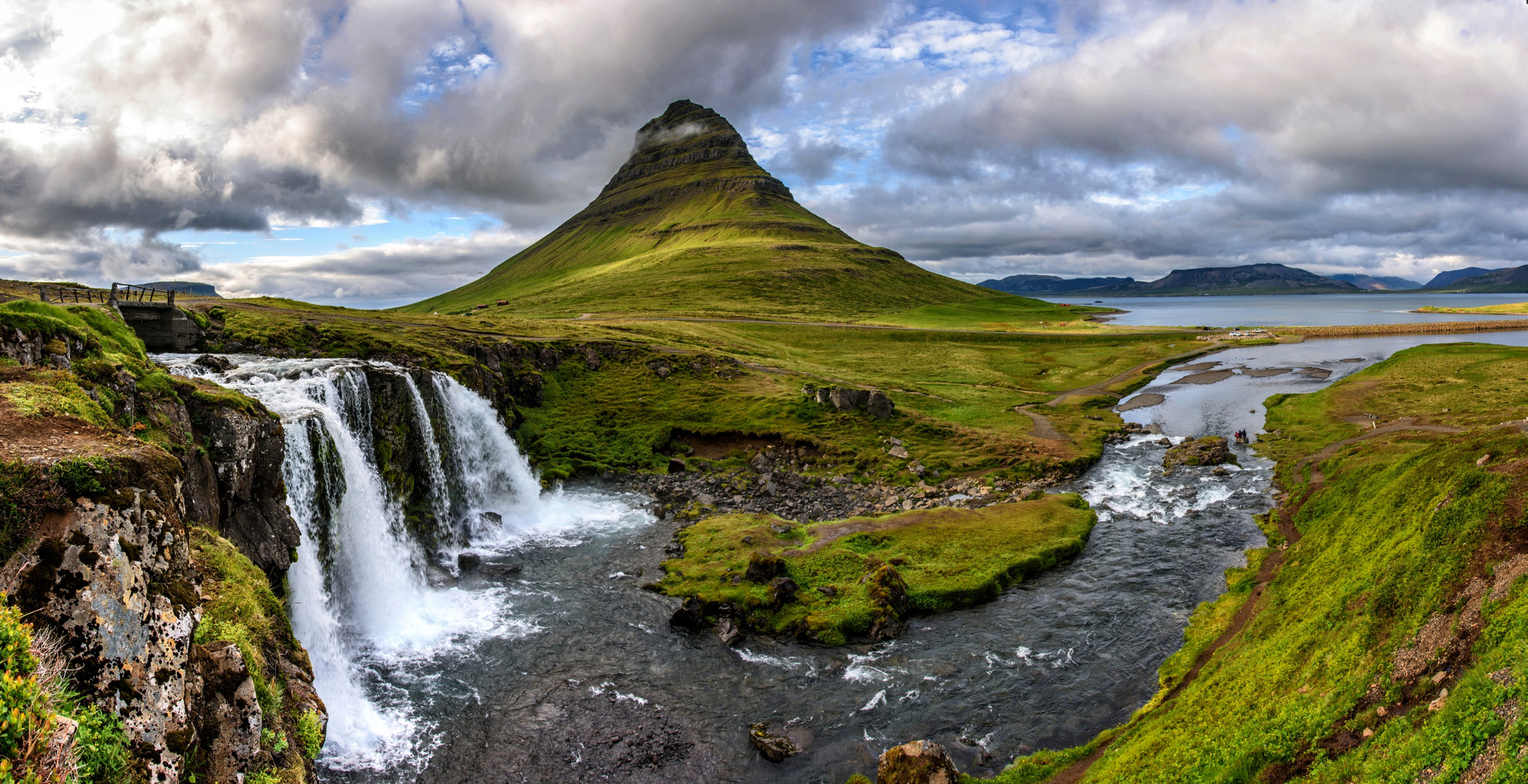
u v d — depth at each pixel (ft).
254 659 73.26
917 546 171.22
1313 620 97.45
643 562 175.22
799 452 273.54
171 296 237.25
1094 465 254.47
